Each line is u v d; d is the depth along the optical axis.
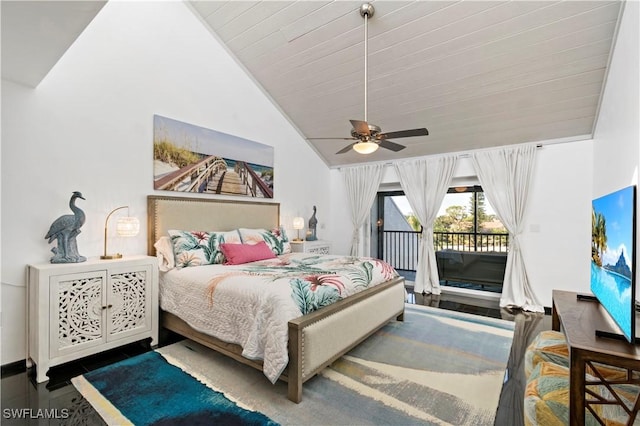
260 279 2.44
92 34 2.95
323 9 3.33
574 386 1.41
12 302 2.45
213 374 2.36
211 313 2.52
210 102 3.99
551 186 4.16
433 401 2.04
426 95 3.96
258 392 2.12
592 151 3.90
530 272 4.27
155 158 3.41
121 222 2.92
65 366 2.47
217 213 3.97
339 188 6.15
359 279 2.87
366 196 5.72
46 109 2.64
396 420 1.85
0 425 1.77
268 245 4.03
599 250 2.13
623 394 1.50
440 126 4.40
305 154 5.58
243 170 4.40
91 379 2.28
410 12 3.11
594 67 3.07
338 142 5.45
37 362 2.24
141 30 3.32
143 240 3.31
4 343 2.41
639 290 1.78
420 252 5.11
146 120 3.34
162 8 3.52
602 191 3.30
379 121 4.60
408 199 5.24
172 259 3.13
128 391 2.12
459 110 4.05
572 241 4.02
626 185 2.28
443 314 3.90
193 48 3.81
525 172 4.26
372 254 5.96
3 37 1.85
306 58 3.96
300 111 4.95
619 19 2.52
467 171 4.82
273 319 2.08
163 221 3.40
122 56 3.16
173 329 2.95
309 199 5.66
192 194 3.78
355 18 3.31
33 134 2.57
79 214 2.63
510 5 2.80
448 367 2.50
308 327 2.10
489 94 3.71
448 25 3.11
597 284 2.17
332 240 6.23
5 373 2.35
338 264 3.25
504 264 4.72
